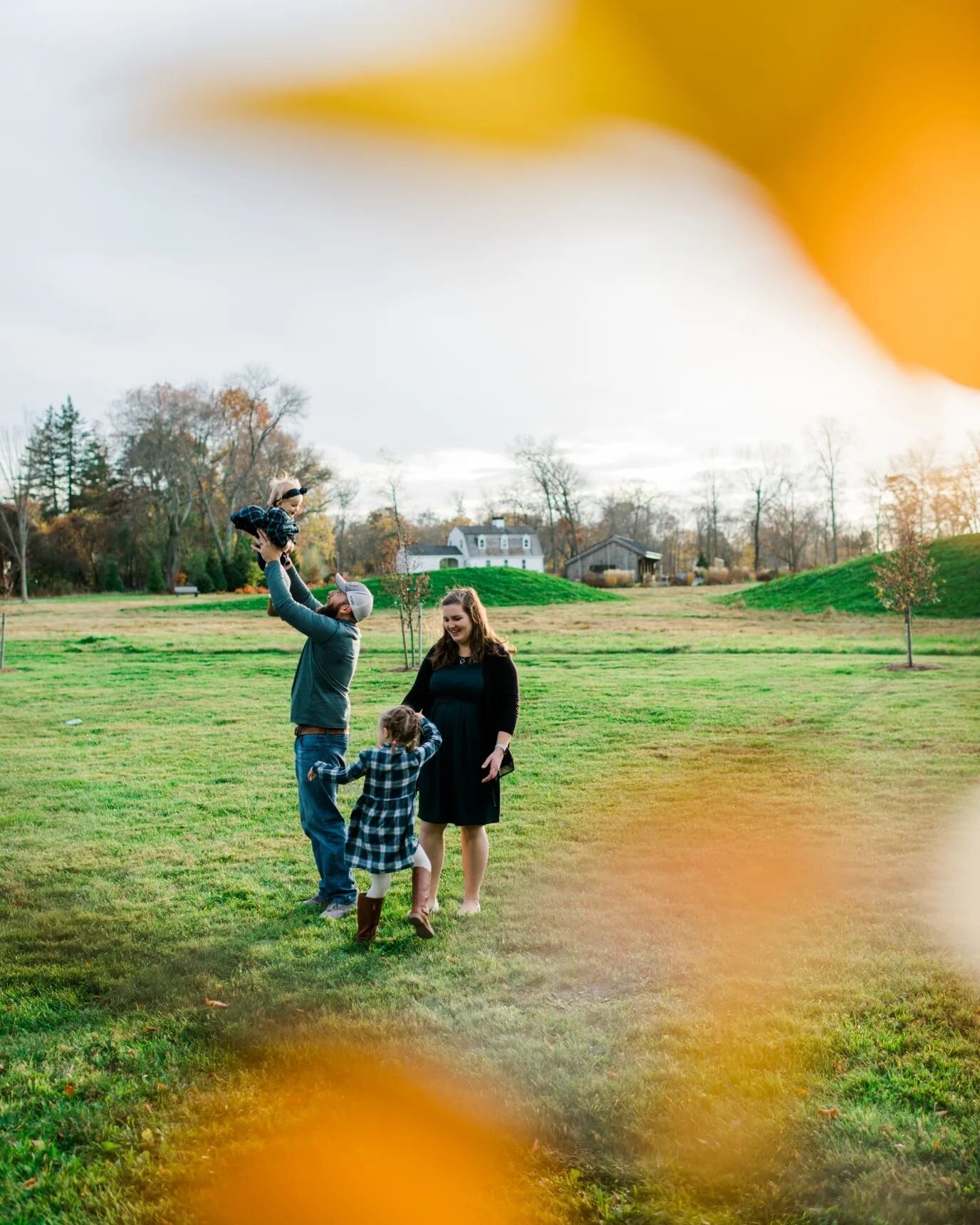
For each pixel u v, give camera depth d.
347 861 4.69
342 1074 3.47
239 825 7.12
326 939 4.79
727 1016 3.85
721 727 11.16
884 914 5.00
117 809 7.64
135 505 71.19
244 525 5.06
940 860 5.94
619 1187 2.87
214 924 5.05
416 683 5.36
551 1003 4.03
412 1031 3.79
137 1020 3.94
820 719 11.59
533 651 22.02
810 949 4.53
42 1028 3.89
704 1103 3.23
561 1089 3.34
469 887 5.16
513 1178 2.91
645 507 107.44
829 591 39.03
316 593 42.44
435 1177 2.91
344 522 85.81
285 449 68.44
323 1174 2.93
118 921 5.11
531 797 7.86
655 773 8.75
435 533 109.25
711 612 37.81
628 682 15.75
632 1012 3.91
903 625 30.16
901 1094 3.26
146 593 64.19
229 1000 4.11
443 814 5.09
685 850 6.27
